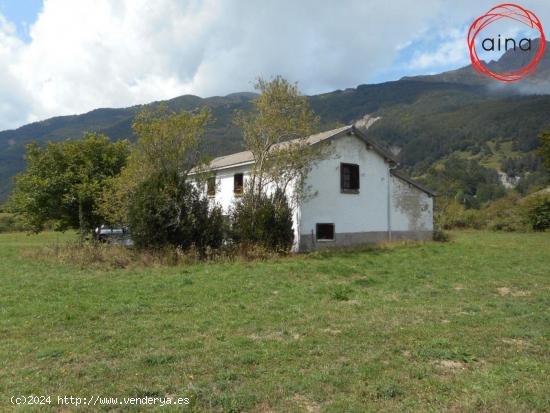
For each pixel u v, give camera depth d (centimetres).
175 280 1118
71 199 1930
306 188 1959
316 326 706
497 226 3934
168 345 602
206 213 1620
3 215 4581
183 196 1566
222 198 2330
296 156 1734
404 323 729
